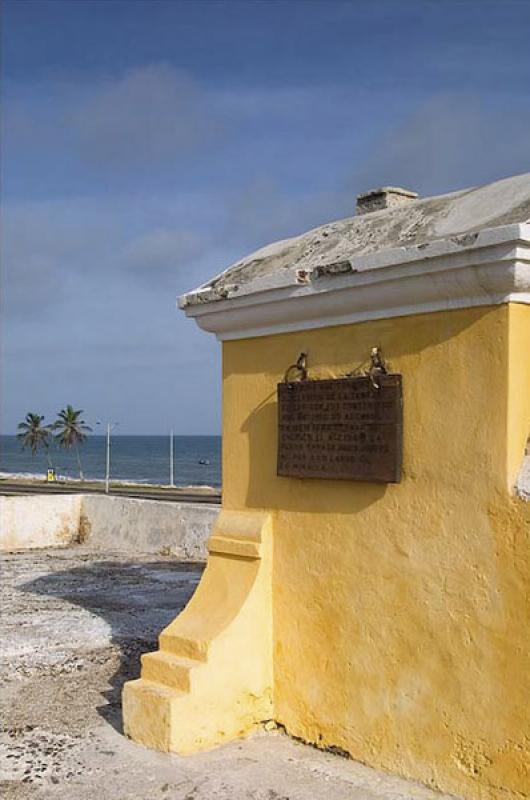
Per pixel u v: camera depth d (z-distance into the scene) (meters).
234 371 6.05
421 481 4.79
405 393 4.87
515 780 4.29
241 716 5.55
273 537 5.72
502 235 4.18
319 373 5.39
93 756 5.34
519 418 4.43
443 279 4.54
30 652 7.92
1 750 5.48
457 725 4.57
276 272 5.47
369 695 5.05
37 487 56.25
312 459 5.35
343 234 5.93
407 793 4.68
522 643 4.27
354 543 5.16
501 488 4.39
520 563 4.29
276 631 5.68
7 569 13.05
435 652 4.69
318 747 5.36
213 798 4.73
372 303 4.98
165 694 5.36
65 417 85.94
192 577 12.15
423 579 4.76
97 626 9.00
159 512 14.73
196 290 6.15
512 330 4.39
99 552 15.02
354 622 5.16
